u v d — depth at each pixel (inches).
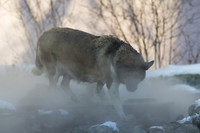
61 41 914.1
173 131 663.8
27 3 1624.0
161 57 1648.6
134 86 815.7
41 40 955.3
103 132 671.8
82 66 890.7
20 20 1606.8
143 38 1615.4
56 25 1633.9
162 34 1640.0
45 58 950.4
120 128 724.7
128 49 820.6
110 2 1632.6
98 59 855.1
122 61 807.1
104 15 1633.9
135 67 806.5
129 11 1642.5
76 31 914.7
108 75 837.8
